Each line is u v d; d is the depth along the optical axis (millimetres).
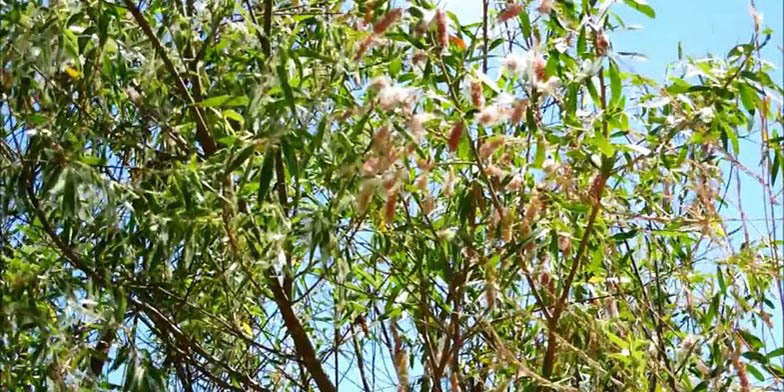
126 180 2619
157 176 2498
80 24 2682
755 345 2752
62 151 2336
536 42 2646
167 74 2740
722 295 2816
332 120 2424
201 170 2398
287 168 2553
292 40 2594
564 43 2697
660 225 3053
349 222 2736
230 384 3094
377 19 2639
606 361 2918
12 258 2650
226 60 2754
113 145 2748
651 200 2930
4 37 2412
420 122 2389
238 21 3082
